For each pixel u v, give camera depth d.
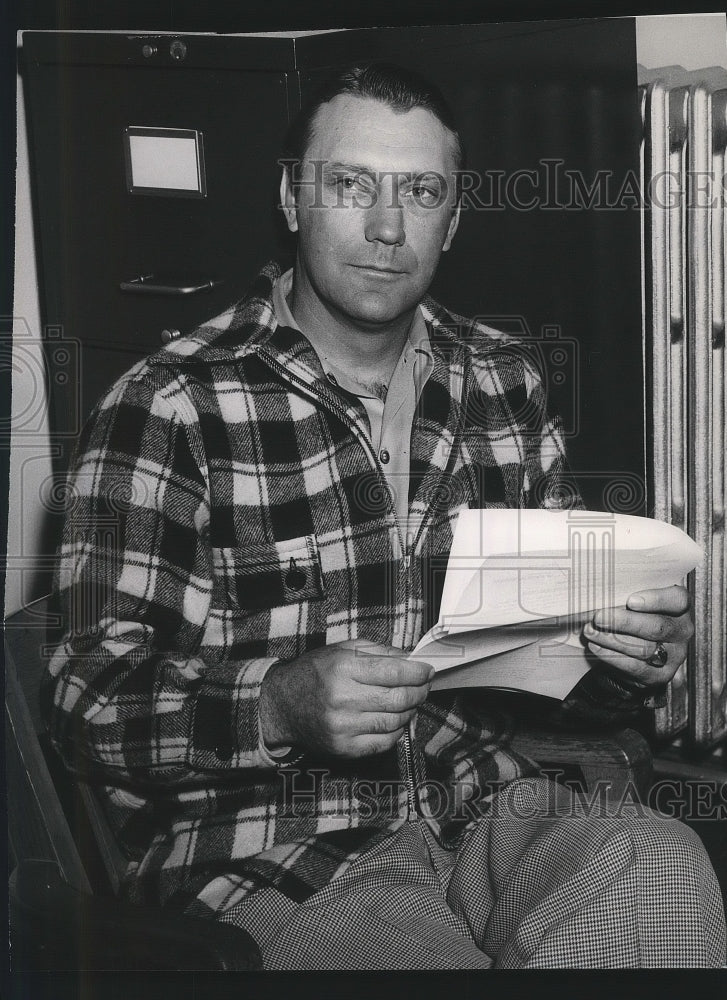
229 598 1.10
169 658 1.01
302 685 0.95
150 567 1.04
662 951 0.93
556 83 1.27
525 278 1.35
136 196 1.26
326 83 1.12
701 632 1.58
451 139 1.14
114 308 1.31
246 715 0.98
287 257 1.22
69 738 1.01
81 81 1.25
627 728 1.13
